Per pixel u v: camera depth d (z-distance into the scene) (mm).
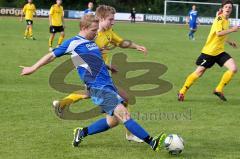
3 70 27672
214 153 12609
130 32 70188
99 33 14766
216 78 27391
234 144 13555
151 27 90125
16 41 47625
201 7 109312
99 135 14242
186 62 34656
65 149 12734
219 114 17641
